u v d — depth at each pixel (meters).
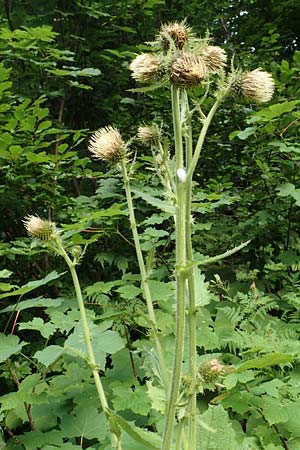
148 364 2.02
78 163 4.33
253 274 4.50
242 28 8.32
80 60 6.24
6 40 4.70
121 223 4.57
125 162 2.11
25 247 3.73
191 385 1.60
